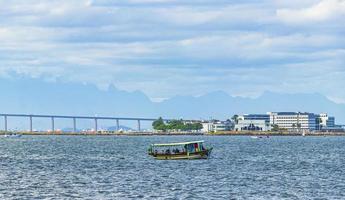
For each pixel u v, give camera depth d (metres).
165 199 113.94
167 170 173.25
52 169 178.12
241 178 150.75
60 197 116.50
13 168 182.50
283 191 125.75
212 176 155.50
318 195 120.12
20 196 117.88
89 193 121.62
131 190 126.19
